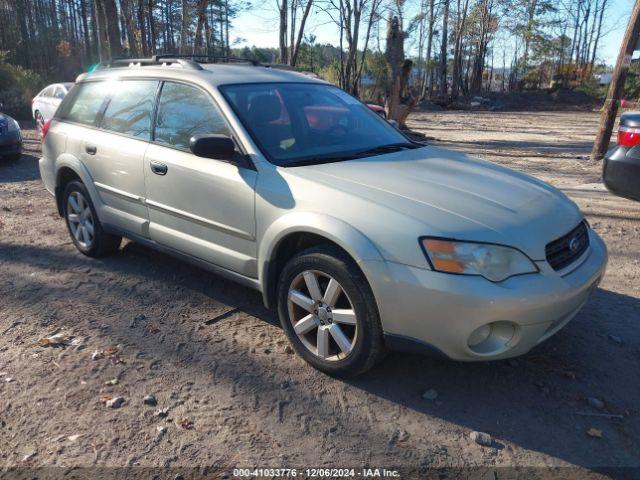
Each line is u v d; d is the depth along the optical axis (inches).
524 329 109.2
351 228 114.7
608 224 255.3
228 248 145.4
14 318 155.3
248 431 109.7
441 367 132.6
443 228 109.2
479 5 1795.0
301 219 122.2
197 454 103.0
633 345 144.4
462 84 1859.0
